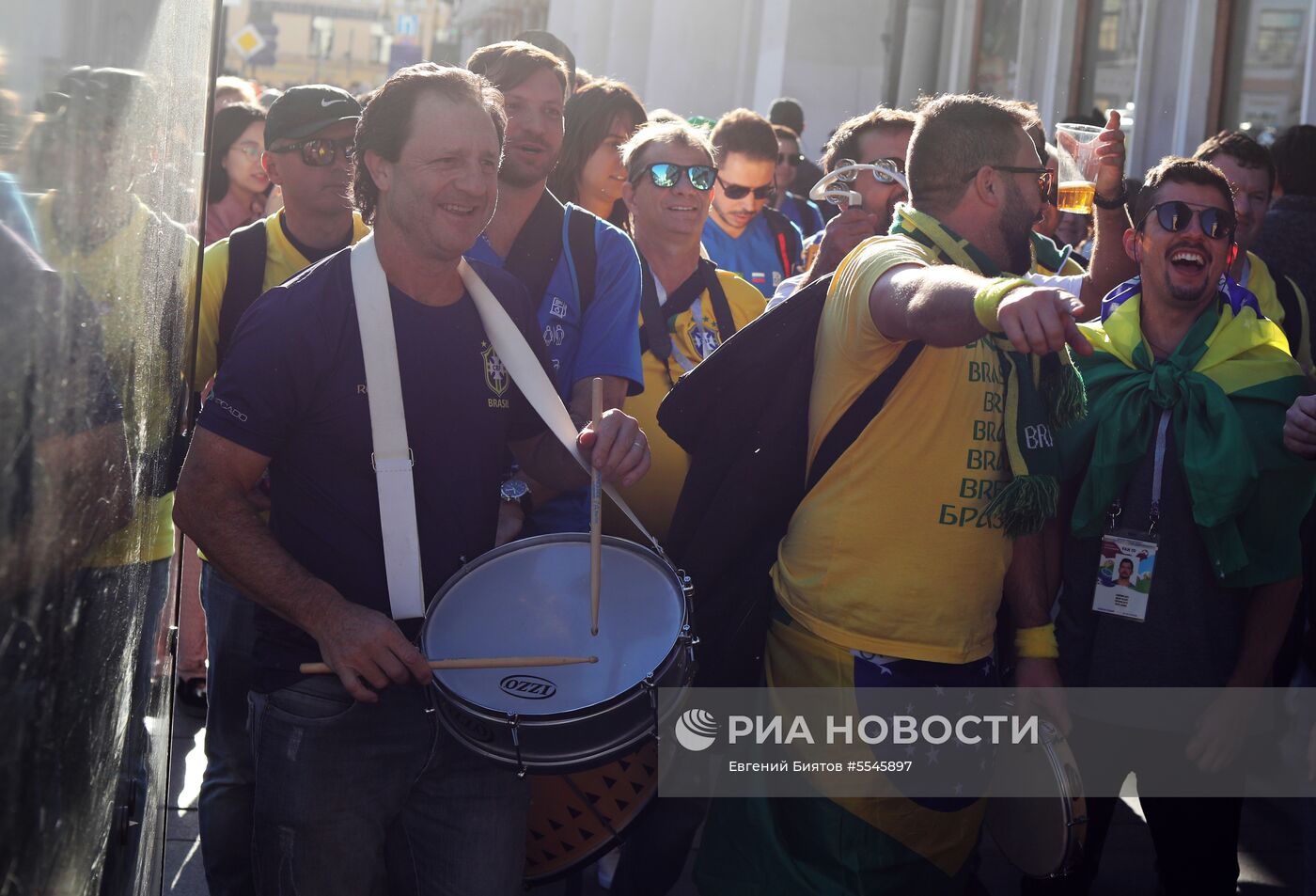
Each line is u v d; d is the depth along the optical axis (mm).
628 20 17672
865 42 12914
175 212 1611
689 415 2654
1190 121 8438
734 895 2594
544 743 2086
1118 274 3281
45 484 1095
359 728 2236
